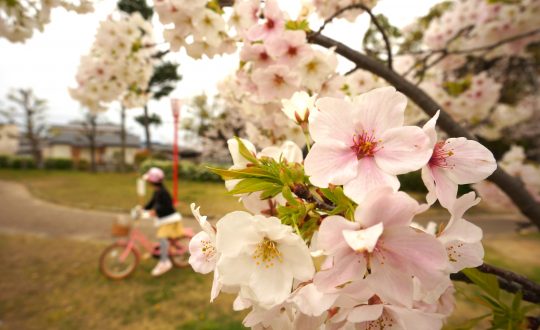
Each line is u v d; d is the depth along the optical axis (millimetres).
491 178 1718
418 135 697
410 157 694
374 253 679
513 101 5660
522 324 968
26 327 4141
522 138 6941
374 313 683
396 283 670
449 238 755
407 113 3254
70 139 43406
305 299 696
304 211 781
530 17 3676
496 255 6105
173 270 5852
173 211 5668
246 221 729
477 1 3975
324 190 761
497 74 4926
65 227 9008
